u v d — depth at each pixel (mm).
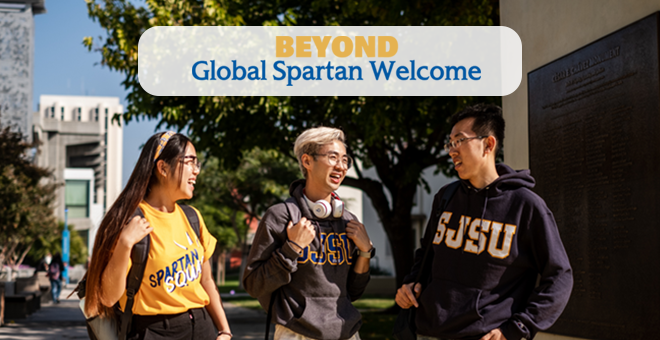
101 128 122312
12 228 25938
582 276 4434
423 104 10484
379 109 10906
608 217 4203
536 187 5094
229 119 12984
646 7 4047
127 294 3088
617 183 4137
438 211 3328
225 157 13898
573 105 4656
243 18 12219
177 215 3326
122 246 3020
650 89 3877
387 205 15172
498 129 3166
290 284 3277
